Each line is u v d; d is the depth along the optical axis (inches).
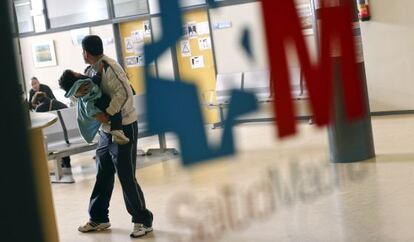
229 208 201.6
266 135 368.5
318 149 276.7
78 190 315.3
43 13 547.2
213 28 457.1
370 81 434.6
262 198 202.7
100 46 201.0
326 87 84.5
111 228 230.8
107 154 219.1
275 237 184.9
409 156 286.0
